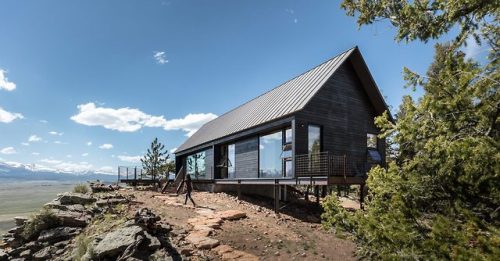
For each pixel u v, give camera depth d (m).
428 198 5.34
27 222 13.97
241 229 13.26
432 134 5.36
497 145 4.38
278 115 18.05
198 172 29.97
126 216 13.62
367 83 19.97
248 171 21.45
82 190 19.83
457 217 4.85
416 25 6.84
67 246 12.45
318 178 15.27
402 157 6.14
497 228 4.32
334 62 19.45
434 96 5.31
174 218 14.12
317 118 17.83
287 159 17.91
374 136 21.02
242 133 21.27
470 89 4.85
